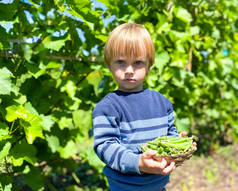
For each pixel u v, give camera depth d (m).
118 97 1.34
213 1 3.36
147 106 1.37
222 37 3.69
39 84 2.17
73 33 2.08
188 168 3.85
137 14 2.43
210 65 3.48
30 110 1.78
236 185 3.34
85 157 2.53
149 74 2.44
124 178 1.28
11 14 1.60
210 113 4.06
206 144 4.52
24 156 1.69
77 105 2.14
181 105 3.06
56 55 2.08
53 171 3.82
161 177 1.36
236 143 4.90
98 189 3.25
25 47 1.78
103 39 2.13
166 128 1.42
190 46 3.06
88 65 2.28
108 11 2.33
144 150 1.19
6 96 1.63
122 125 1.30
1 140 1.57
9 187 1.73
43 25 1.97
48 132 2.10
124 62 1.33
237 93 4.31
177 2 2.82
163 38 2.56
